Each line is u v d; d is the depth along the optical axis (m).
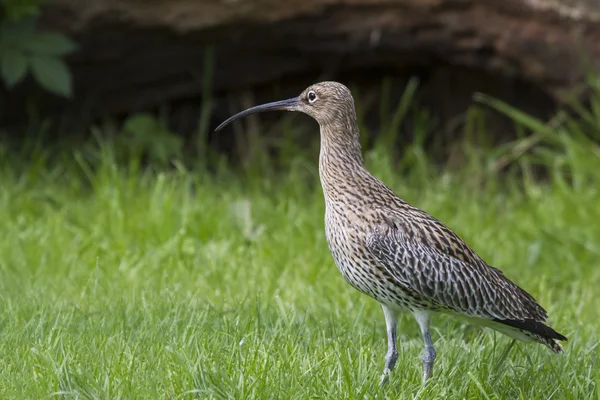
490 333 9.76
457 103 15.91
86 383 7.90
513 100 15.57
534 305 9.03
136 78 15.30
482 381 8.28
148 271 11.21
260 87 15.88
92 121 15.68
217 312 9.65
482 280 8.70
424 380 8.26
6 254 11.63
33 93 15.47
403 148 16.05
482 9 14.12
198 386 7.91
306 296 10.67
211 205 13.33
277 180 15.17
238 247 12.17
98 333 9.11
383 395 8.02
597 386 8.00
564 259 12.54
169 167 15.30
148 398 7.76
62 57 14.80
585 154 14.08
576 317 10.52
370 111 16.20
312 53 15.01
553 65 14.22
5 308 9.70
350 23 14.42
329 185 9.02
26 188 14.03
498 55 14.38
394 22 14.34
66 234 12.40
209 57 14.91
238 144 16.09
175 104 16.09
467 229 13.16
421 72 15.84
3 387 7.94
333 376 8.24
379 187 8.95
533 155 15.41
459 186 14.96
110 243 12.10
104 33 14.63
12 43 13.79
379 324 10.04
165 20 14.43
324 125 9.23
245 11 14.31
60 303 9.90
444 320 10.18
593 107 14.26
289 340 8.90
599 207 13.35
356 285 8.80
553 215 13.48
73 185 14.15
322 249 12.08
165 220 12.51
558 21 14.03
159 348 8.65
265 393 7.77
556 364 8.95
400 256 8.48
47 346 8.57
